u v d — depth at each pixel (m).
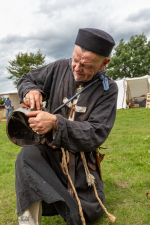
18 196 1.36
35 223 1.37
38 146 1.60
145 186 2.62
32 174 1.36
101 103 1.64
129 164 3.42
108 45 1.44
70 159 1.67
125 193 2.47
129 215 2.05
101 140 1.55
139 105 17.30
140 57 33.69
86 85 1.66
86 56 1.41
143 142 4.96
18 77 31.45
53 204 1.51
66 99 1.69
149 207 2.17
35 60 32.62
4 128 10.32
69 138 1.38
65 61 1.80
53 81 1.77
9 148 5.38
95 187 1.74
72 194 1.62
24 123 1.53
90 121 1.56
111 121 1.63
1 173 3.42
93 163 1.75
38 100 1.57
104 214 2.08
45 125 1.26
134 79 15.95
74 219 1.53
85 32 1.40
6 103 14.48
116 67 33.47
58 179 1.51
